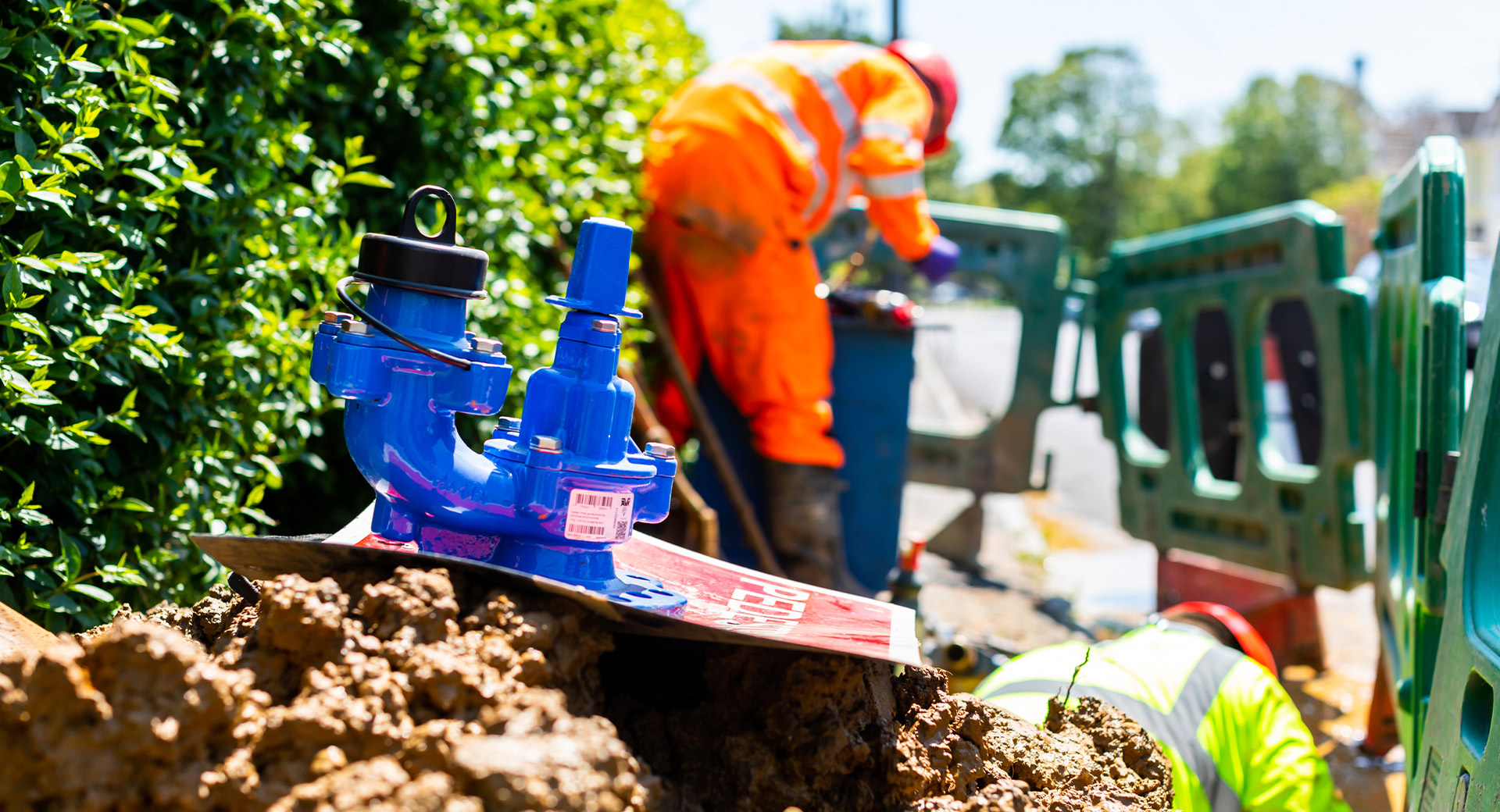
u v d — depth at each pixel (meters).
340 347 1.43
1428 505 2.44
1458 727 1.88
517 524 1.50
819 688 1.43
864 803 1.42
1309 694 4.68
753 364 4.07
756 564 4.34
